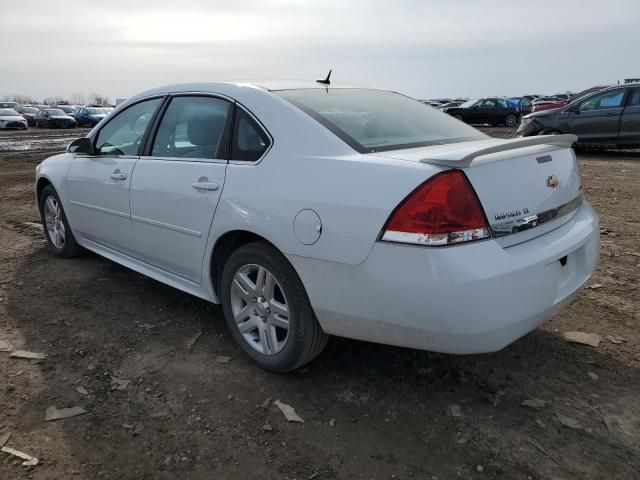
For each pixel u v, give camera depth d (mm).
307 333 2791
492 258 2305
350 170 2562
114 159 4023
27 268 4738
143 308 3895
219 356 3225
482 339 2307
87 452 2393
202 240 3223
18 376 2971
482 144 2932
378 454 2393
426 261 2277
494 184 2432
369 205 2426
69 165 4574
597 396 2781
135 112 4031
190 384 2930
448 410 2691
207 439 2488
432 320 2314
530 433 2514
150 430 2545
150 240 3678
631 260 4852
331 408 2717
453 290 2242
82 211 4441
